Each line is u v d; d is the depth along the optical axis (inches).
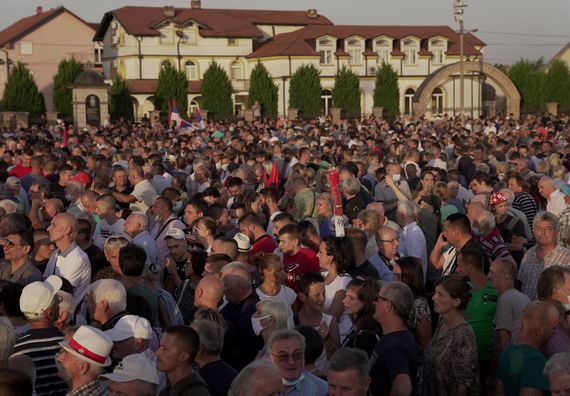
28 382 191.9
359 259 336.8
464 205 549.6
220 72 2529.5
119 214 452.4
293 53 2719.0
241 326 286.7
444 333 256.2
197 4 2999.5
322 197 453.7
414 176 663.1
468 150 831.1
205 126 1583.4
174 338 219.8
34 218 463.2
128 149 893.8
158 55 2790.4
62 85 2393.0
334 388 207.3
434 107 2586.1
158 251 405.1
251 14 3041.3
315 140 1116.5
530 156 816.9
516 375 245.1
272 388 192.4
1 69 3216.0
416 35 2861.7
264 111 2534.5
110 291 271.0
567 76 2682.1
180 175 643.5
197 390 216.8
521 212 446.3
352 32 2810.0
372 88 2829.7
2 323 233.8
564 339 267.6
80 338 220.1
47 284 259.0
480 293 291.4
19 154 736.3
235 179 546.0
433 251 390.0
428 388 256.7
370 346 273.0
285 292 309.1
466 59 2888.8
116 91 2369.6
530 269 346.9
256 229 385.4
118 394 203.9
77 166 655.8
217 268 319.6
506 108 2397.9
